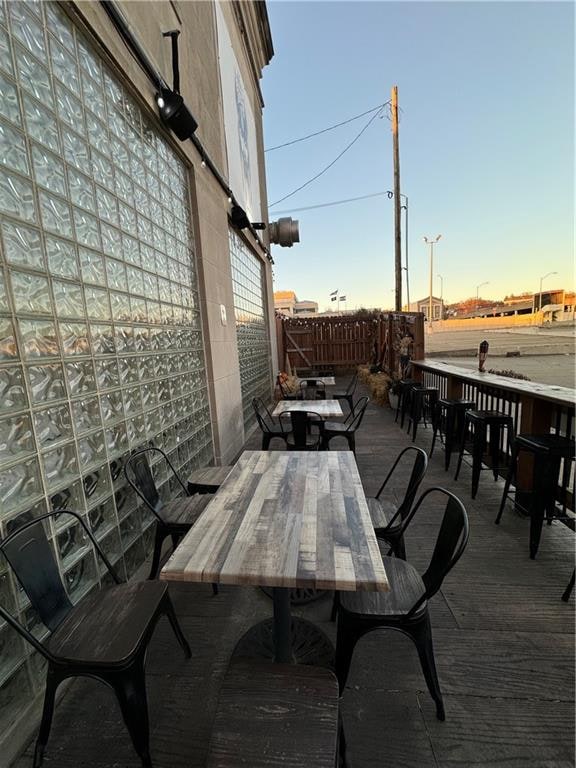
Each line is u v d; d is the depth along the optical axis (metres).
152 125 2.38
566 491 2.37
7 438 1.17
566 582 1.89
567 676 1.36
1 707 1.13
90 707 1.29
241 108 5.18
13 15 1.26
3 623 1.15
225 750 0.80
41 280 1.35
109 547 1.73
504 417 2.84
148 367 2.22
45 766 1.10
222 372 3.66
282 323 10.43
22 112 1.29
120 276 1.94
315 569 1.01
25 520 1.23
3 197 1.19
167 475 2.44
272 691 0.94
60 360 1.44
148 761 1.07
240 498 1.50
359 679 1.37
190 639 1.59
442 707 1.21
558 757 1.10
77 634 1.13
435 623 1.63
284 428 3.71
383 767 1.08
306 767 0.77
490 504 2.75
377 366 8.79
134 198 2.13
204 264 3.19
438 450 4.08
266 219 7.41
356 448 4.21
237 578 0.99
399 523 1.82
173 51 2.36
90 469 1.61
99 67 1.80
